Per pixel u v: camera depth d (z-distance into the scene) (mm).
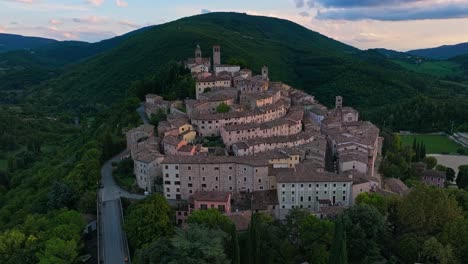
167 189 190125
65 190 184750
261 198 182250
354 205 160000
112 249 150125
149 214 150125
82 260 148500
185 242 119562
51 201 182500
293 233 154125
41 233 155000
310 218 148375
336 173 188500
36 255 143875
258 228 140625
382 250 149500
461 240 141125
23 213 190750
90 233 170000
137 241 146625
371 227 144125
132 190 194250
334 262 120125
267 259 136875
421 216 147625
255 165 185500
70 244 143125
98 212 171250
